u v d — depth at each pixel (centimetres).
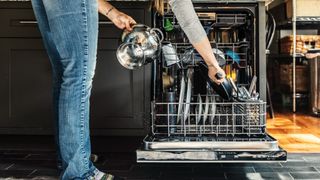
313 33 452
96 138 223
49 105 224
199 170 172
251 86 177
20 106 224
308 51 357
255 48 198
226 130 162
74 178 121
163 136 161
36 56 222
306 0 377
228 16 204
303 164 181
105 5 160
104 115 221
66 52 119
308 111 387
